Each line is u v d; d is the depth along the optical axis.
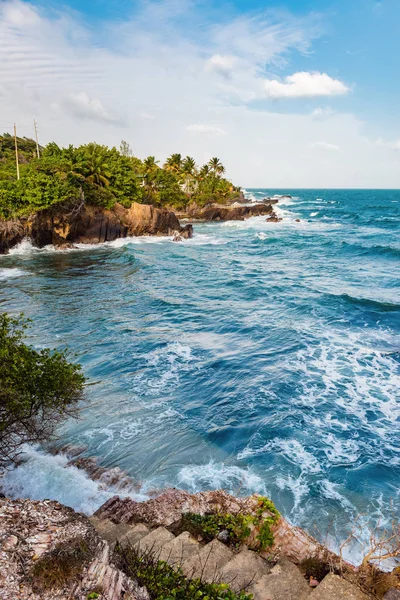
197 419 11.16
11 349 7.90
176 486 8.51
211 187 88.12
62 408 8.19
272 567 4.62
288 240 49.53
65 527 3.72
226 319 19.84
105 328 18.34
